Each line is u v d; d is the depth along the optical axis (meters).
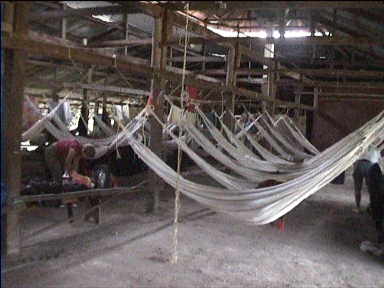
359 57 10.90
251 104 10.73
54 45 3.96
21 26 3.67
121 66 4.95
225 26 9.52
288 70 7.81
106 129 8.80
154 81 5.79
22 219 5.23
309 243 5.02
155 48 5.80
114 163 7.65
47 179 5.65
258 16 9.42
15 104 3.75
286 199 4.14
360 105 12.40
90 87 8.40
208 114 9.05
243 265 4.14
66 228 4.99
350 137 4.95
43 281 3.49
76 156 5.29
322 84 10.42
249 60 9.73
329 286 3.73
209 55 11.08
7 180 3.73
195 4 4.26
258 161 6.52
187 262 4.13
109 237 4.75
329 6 3.13
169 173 4.79
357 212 6.83
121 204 6.39
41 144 8.12
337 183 9.70
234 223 5.69
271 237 5.17
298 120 11.04
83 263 3.94
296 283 3.77
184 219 5.72
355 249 4.88
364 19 8.40
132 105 12.31
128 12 5.50
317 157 5.89
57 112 7.94
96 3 7.22
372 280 3.91
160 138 5.96
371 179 5.17
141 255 4.25
